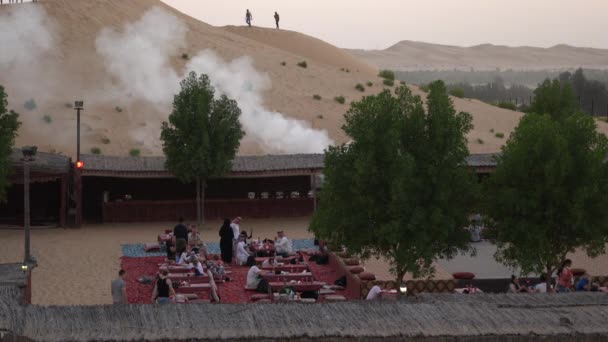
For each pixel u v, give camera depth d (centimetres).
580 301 1939
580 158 2636
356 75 9638
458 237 2641
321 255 3491
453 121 2575
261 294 2842
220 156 4462
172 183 4884
